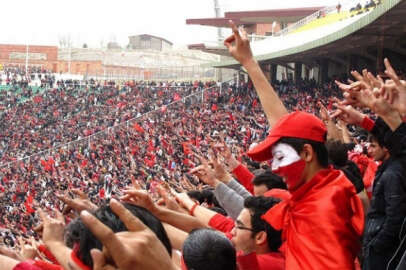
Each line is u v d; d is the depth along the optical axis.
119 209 2.66
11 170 49.28
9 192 43.72
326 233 3.79
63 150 51.12
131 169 39.53
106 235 2.47
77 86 80.69
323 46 38.56
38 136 67.25
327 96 41.91
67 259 3.63
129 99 73.31
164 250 2.64
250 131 36.88
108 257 2.59
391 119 4.10
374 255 4.34
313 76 57.56
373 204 4.46
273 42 58.66
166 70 93.12
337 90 42.22
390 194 4.19
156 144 45.00
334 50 41.53
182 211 5.62
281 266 4.30
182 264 3.62
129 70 107.88
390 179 4.21
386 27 29.81
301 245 3.85
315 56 47.91
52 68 103.94
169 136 46.41
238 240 4.47
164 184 6.08
